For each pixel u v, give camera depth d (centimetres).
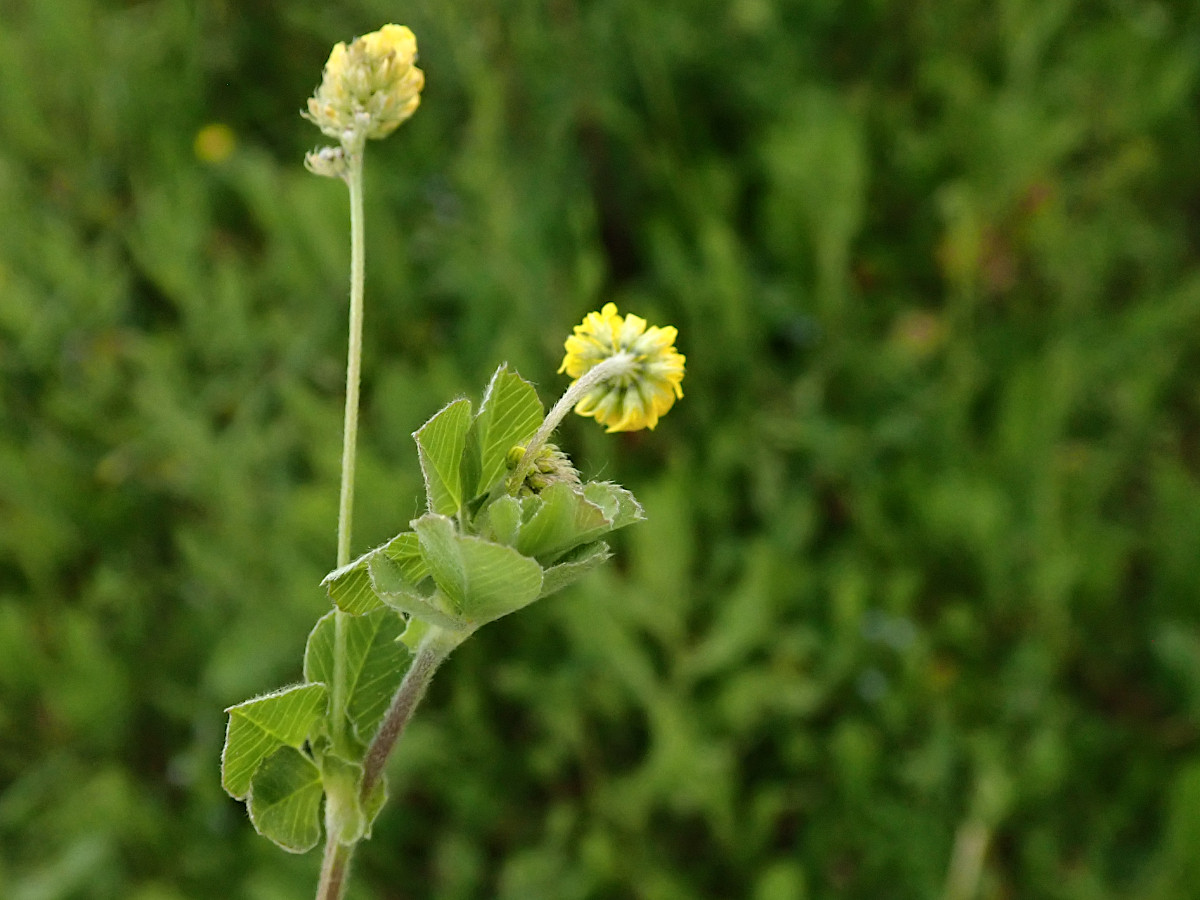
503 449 11
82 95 31
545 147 29
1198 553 27
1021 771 25
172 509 30
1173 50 31
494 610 11
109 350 30
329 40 31
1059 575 25
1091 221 30
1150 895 24
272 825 12
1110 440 29
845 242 28
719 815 25
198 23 32
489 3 29
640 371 12
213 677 25
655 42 29
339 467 25
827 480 28
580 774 27
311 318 28
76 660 26
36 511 28
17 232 30
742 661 26
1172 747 26
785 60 30
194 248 28
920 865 24
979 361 29
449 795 26
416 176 31
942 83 30
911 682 26
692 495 26
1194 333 30
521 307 26
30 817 27
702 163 30
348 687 12
